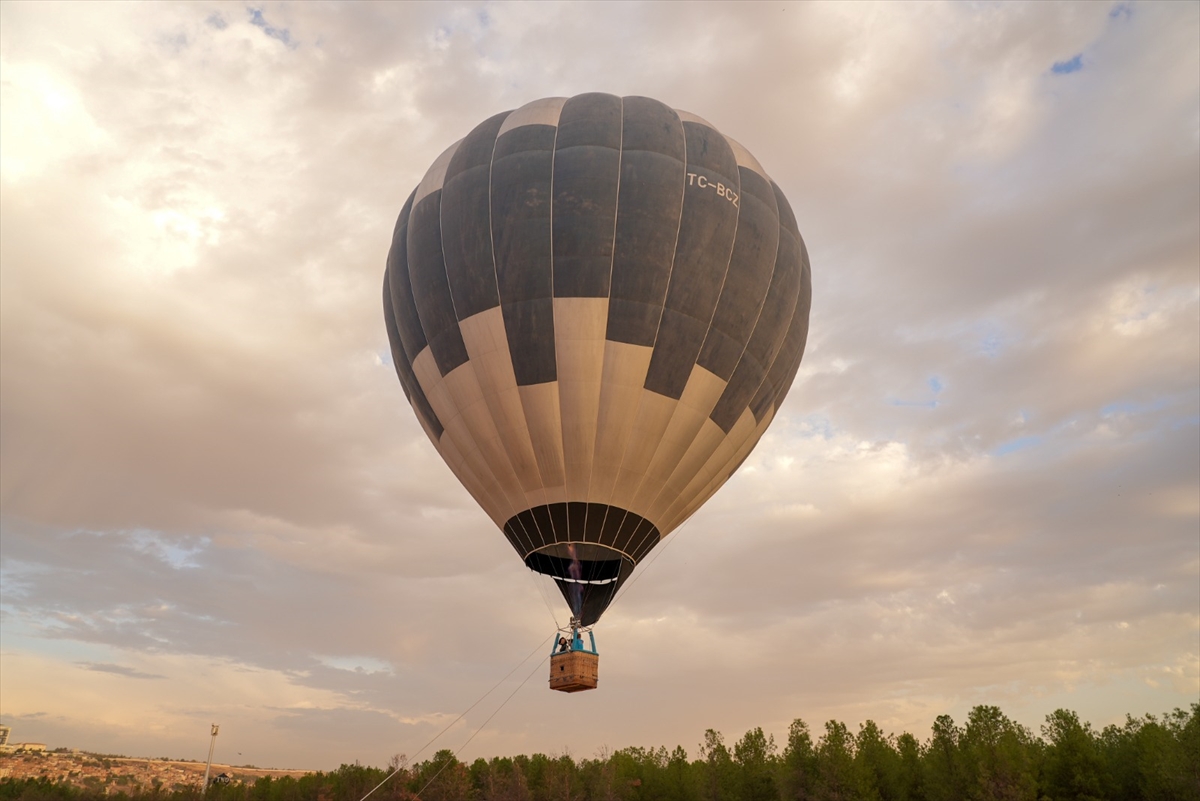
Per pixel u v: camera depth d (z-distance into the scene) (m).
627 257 27.30
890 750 54.66
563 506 27.62
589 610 29.03
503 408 27.70
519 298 27.42
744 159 31.14
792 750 55.72
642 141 28.94
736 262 28.39
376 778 79.25
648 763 66.75
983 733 52.41
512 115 30.91
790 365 30.98
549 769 71.62
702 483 29.48
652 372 27.34
